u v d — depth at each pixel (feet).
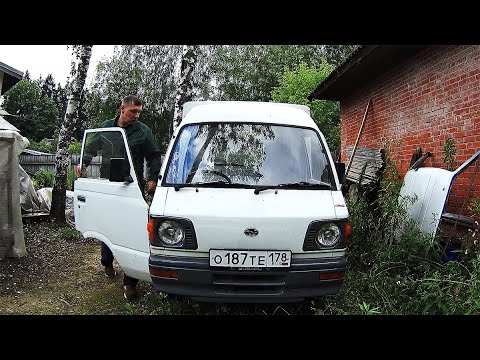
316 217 12.09
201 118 14.92
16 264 20.17
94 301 15.75
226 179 13.32
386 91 26.05
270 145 14.21
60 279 18.49
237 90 98.37
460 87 18.02
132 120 15.99
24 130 192.44
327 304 13.21
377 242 17.22
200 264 11.66
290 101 57.52
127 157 14.21
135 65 102.32
